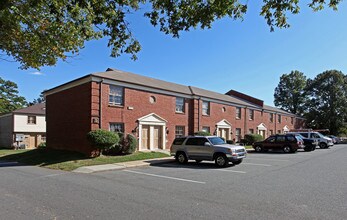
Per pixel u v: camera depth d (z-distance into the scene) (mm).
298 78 66375
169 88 23891
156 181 9688
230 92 43625
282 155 20484
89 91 17797
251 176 10695
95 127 17547
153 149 21641
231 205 6414
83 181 9805
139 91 20781
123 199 6992
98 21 6160
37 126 36750
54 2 6270
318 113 57688
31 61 9117
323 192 7793
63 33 8445
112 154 17734
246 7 6078
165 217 5500
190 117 25781
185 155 15219
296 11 5812
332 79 56656
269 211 5934
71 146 19234
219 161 13922
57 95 21312
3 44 8281
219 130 29625
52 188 8523
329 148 29688
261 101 39812
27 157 19125
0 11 6598
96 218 5445
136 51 7168
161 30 6668
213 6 6023
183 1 6199
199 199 6988
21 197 7297
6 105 53312
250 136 30828
